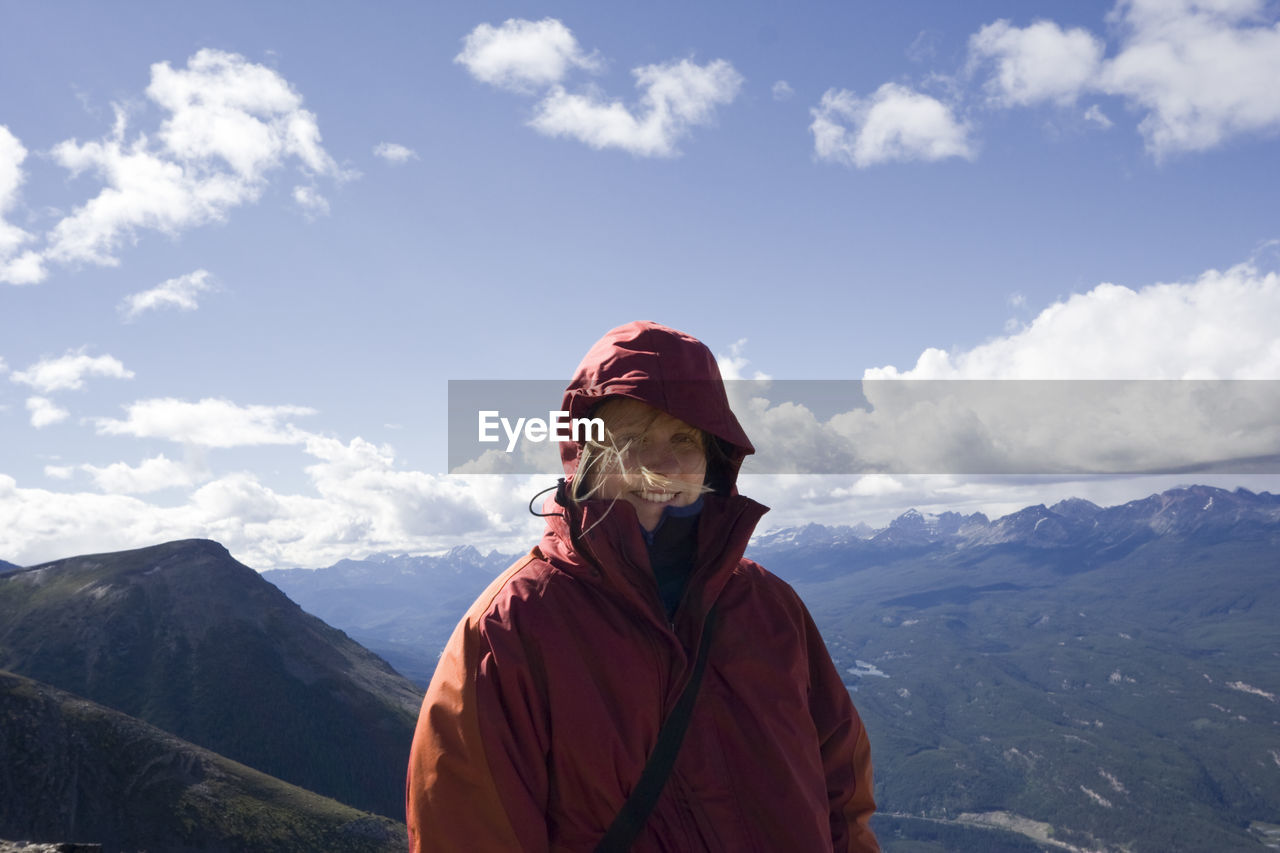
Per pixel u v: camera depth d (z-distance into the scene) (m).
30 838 88.00
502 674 1.53
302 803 100.38
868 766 2.01
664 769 1.54
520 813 1.46
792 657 1.81
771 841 1.57
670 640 1.61
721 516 1.79
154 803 95.81
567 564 1.65
